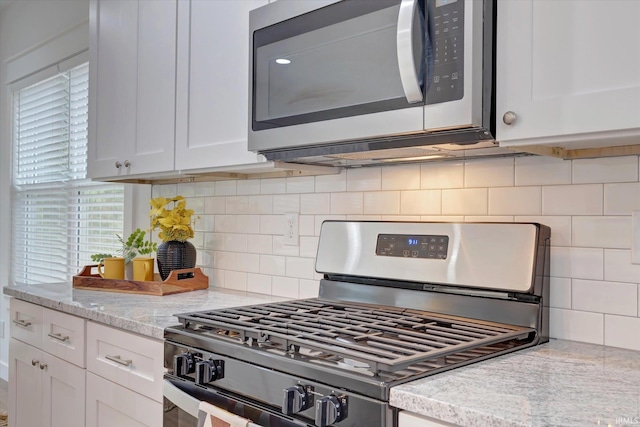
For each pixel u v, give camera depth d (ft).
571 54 3.56
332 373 3.43
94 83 8.12
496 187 5.04
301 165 5.84
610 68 3.40
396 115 4.22
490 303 4.74
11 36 12.73
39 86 11.85
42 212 11.82
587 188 4.51
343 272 5.75
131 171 7.32
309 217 6.62
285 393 3.58
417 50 4.02
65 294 7.05
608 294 4.40
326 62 4.72
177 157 6.59
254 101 5.35
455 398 3.00
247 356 4.00
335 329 4.22
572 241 4.59
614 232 4.38
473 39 3.83
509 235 4.66
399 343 3.77
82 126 10.48
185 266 7.54
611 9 3.40
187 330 4.70
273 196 7.07
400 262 5.31
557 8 3.62
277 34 5.15
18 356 7.46
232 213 7.66
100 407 5.79
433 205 5.46
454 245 4.98
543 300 4.55
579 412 2.81
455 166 5.32
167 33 6.81
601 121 3.42
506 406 2.88
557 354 4.10
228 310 5.20
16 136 12.76
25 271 12.41
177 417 4.68
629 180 4.30
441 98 3.95
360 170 6.10
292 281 6.78
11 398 7.64
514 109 3.81
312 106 4.83
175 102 6.64
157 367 5.00
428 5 4.03
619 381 3.38
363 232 5.68
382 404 3.17
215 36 6.15
